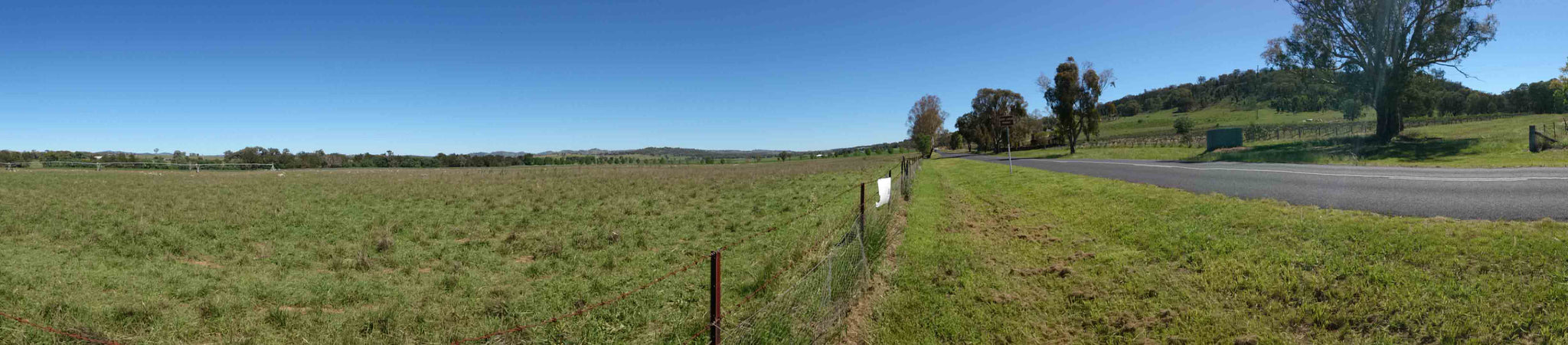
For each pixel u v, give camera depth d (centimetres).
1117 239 840
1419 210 812
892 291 666
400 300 669
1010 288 664
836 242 862
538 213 1467
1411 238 646
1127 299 598
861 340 548
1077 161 3322
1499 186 1033
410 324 582
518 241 1070
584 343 541
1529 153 2023
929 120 10600
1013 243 891
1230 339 495
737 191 2081
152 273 748
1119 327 548
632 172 3750
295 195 1870
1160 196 1165
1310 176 1431
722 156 11631
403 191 2042
